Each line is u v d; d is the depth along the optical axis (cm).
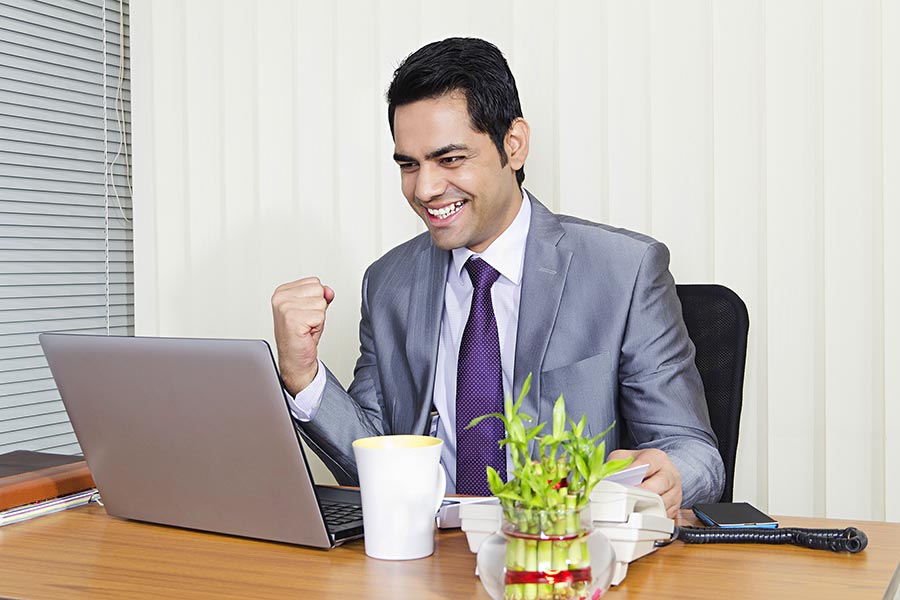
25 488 130
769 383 204
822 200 200
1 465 146
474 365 170
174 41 261
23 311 250
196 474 117
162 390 114
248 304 254
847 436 198
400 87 162
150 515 125
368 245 241
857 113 196
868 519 197
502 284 175
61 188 261
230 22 253
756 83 204
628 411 165
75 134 265
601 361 166
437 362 179
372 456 107
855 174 196
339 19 240
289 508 112
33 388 253
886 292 193
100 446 125
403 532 107
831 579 98
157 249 265
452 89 160
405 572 103
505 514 85
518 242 176
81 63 266
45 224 256
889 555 106
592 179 218
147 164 267
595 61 217
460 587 97
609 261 170
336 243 244
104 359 117
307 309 150
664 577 99
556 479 85
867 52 195
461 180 162
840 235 197
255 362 105
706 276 210
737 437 172
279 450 108
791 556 107
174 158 262
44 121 255
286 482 110
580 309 168
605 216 218
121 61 279
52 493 134
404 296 184
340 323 244
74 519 130
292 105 247
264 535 116
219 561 108
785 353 203
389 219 238
